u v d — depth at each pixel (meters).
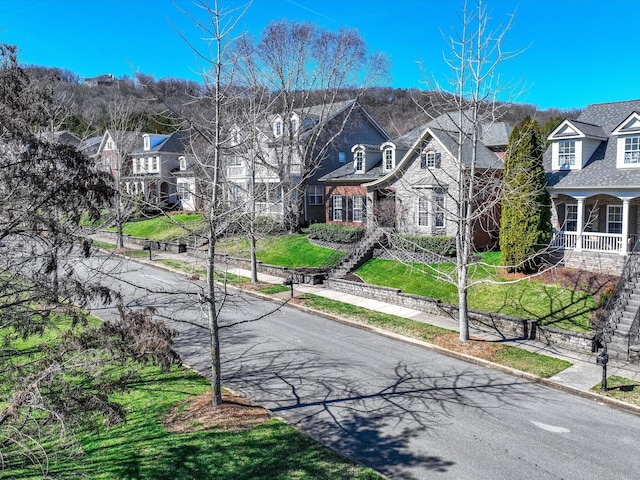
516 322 17.55
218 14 11.37
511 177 18.84
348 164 38.72
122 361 9.37
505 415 11.92
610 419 11.73
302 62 42.41
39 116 10.51
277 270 28.05
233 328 19.03
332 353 16.28
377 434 11.01
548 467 9.67
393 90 57.16
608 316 16.70
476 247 27.02
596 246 22.39
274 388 13.51
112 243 41.03
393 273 24.95
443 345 16.66
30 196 8.68
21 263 9.44
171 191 52.09
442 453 10.21
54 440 10.23
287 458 9.84
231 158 30.19
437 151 28.42
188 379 13.96
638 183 20.72
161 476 9.21
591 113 27.08
